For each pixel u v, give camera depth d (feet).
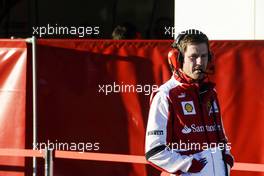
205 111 44.27
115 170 63.93
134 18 109.91
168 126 43.32
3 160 64.54
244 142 62.54
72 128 63.67
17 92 63.72
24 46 63.41
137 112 63.21
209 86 44.65
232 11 82.43
